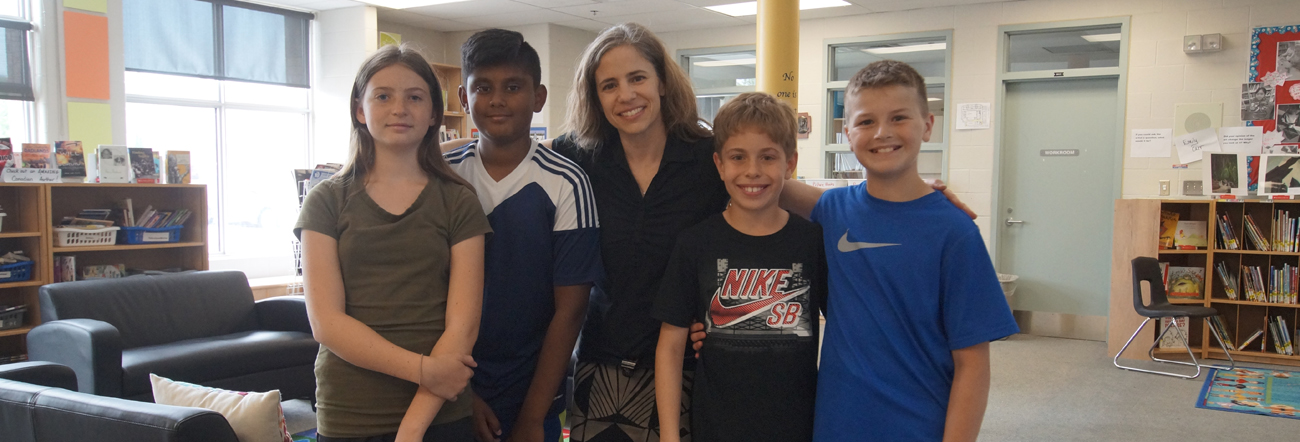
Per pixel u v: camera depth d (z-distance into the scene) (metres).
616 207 1.75
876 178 1.55
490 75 1.67
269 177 7.86
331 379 1.49
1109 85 6.54
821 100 7.67
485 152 1.76
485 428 1.75
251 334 4.30
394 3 7.40
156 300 4.24
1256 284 5.69
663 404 1.58
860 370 1.49
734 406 1.54
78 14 6.05
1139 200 5.76
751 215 1.58
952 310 1.47
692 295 1.60
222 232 7.57
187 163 5.64
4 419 2.10
